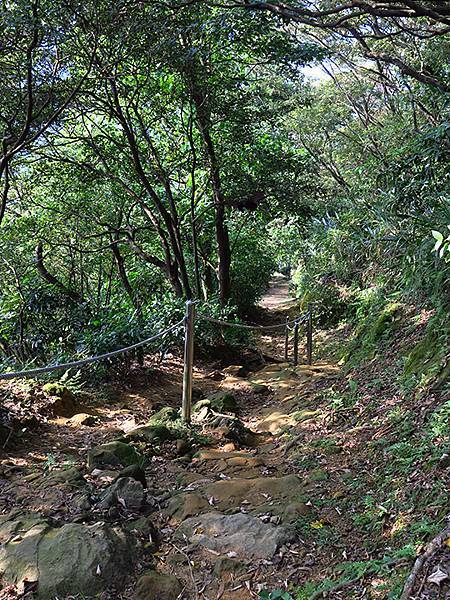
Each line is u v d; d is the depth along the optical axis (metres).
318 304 11.67
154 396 6.98
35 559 2.87
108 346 7.24
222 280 10.90
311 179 12.86
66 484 3.82
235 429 5.52
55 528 3.14
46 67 7.13
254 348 10.59
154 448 4.91
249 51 8.42
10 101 7.29
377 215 7.20
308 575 2.97
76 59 7.51
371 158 11.01
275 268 18.80
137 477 4.04
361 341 8.23
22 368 6.96
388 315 7.51
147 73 8.02
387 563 2.77
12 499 3.63
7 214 11.07
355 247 9.84
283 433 5.53
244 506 3.76
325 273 11.69
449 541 2.67
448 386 4.47
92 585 2.77
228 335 9.83
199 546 3.23
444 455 3.52
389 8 3.87
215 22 5.46
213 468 4.61
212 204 10.37
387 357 6.48
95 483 3.96
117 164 10.22
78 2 5.96
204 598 2.83
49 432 5.21
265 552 3.13
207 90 8.79
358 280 10.70
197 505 3.70
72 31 6.35
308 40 10.89
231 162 9.85
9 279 10.68
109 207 11.14
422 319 6.66
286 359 10.02
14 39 6.11
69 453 4.72
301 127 16.44
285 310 17.20
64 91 7.54
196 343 9.38
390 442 4.27
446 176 5.96
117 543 3.01
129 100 8.95
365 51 7.15
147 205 10.77
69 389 6.29
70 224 11.16
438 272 5.88
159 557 3.15
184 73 8.13
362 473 4.02
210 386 7.91
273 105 11.61
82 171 9.95
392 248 7.47
